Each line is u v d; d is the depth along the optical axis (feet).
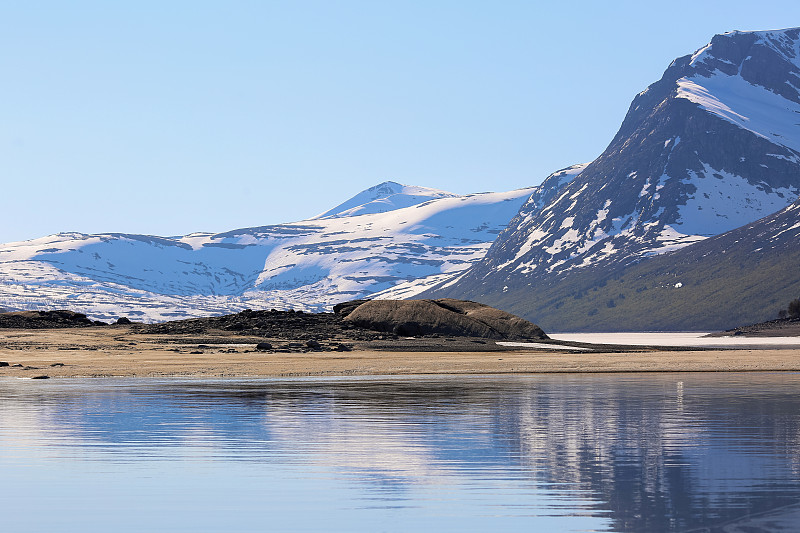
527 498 81.66
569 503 79.51
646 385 212.84
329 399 176.04
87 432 126.72
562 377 245.04
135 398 178.91
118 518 75.31
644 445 112.98
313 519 74.33
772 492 83.56
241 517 75.25
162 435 123.75
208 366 276.00
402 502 80.43
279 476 93.25
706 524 71.20
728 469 95.86
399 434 123.75
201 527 72.08
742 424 133.90
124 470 97.25
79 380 232.53
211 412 151.53
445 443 115.24
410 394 187.21
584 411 152.56
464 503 79.87
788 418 141.18
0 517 75.92
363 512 76.69
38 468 98.27
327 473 94.84
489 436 121.80
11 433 125.80
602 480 89.97
